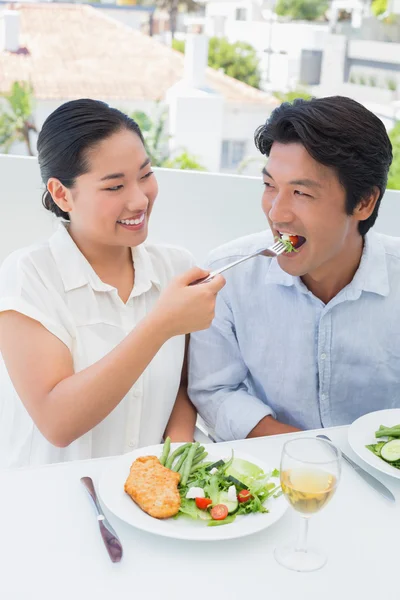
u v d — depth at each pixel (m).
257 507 1.14
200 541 1.09
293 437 1.40
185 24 24.06
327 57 22.19
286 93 22.36
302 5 22.31
